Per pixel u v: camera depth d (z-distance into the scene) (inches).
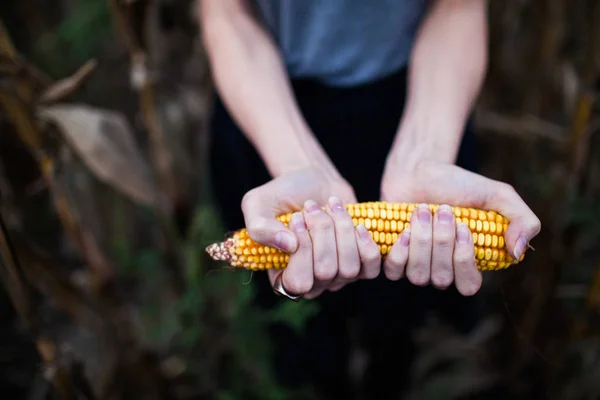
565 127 33.7
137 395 33.4
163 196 31.4
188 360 32.6
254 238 18.6
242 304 29.8
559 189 29.4
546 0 33.5
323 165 21.7
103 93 40.6
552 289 30.9
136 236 39.8
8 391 35.1
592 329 30.4
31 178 32.5
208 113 36.5
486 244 19.1
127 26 26.8
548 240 30.2
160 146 30.4
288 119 22.2
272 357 32.7
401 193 21.0
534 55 36.2
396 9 23.4
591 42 26.3
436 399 34.6
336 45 24.0
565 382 33.0
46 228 39.5
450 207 18.4
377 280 27.0
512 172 37.5
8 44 24.7
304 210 18.4
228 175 27.4
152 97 28.9
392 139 26.1
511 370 34.2
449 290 27.7
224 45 23.4
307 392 31.9
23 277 22.5
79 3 39.6
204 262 30.9
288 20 23.7
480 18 23.1
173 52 41.1
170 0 35.5
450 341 35.0
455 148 21.5
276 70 23.4
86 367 33.5
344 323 30.1
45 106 25.1
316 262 18.5
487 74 36.4
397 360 33.4
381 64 24.5
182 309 31.1
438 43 23.0
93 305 31.0
